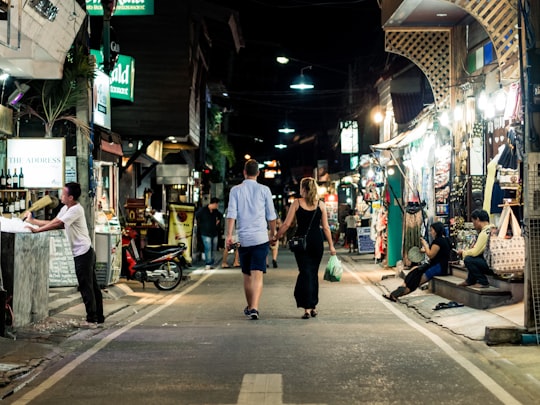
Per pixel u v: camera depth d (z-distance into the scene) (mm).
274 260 23750
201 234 22953
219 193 44812
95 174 17625
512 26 12383
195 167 34500
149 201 24266
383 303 14016
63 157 13641
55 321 11242
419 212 18469
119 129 22109
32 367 8133
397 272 18672
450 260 15625
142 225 20219
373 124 34250
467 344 9453
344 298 14812
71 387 7285
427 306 12938
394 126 28375
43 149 13648
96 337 10164
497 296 11648
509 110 12836
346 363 8305
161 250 16594
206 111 34531
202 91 33375
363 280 18969
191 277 19953
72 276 14164
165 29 22234
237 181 55438
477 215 12656
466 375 7727
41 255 11172
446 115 17062
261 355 8758
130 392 7055
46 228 10875
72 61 14828
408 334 10242
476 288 12023
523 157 9789
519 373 7719
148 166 28938
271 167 73812
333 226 44812
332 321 11555
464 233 14852
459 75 17078
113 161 18562
